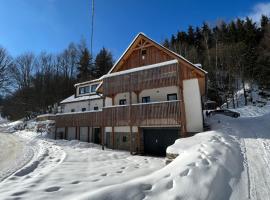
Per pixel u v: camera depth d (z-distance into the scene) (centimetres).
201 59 4831
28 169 1055
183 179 589
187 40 5916
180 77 1644
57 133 2831
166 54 1808
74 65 6400
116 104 2070
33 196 582
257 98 3762
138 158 1402
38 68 6159
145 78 1705
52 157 1404
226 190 581
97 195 490
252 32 5012
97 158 1353
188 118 1631
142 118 1648
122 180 783
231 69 4206
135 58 1972
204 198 508
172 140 1672
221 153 852
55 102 5322
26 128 3828
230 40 4997
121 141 1919
